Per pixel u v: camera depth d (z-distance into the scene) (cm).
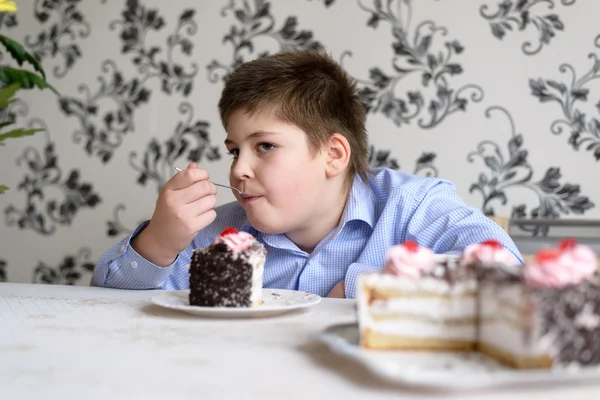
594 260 58
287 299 97
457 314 63
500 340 57
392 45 216
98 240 238
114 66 238
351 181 134
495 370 53
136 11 236
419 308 62
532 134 207
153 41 235
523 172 207
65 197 241
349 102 135
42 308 90
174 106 233
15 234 245
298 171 119
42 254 242
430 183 137
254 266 88
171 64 233
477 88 210
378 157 216
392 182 139
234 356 61
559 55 205
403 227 129
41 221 243
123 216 237
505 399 46
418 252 65
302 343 67
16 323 78
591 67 203
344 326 70
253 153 119
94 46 239
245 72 123
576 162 204
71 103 241
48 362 58
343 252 130
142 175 235
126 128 237
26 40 245
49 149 242
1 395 48
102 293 107
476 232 115
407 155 214
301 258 132
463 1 211
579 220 201
